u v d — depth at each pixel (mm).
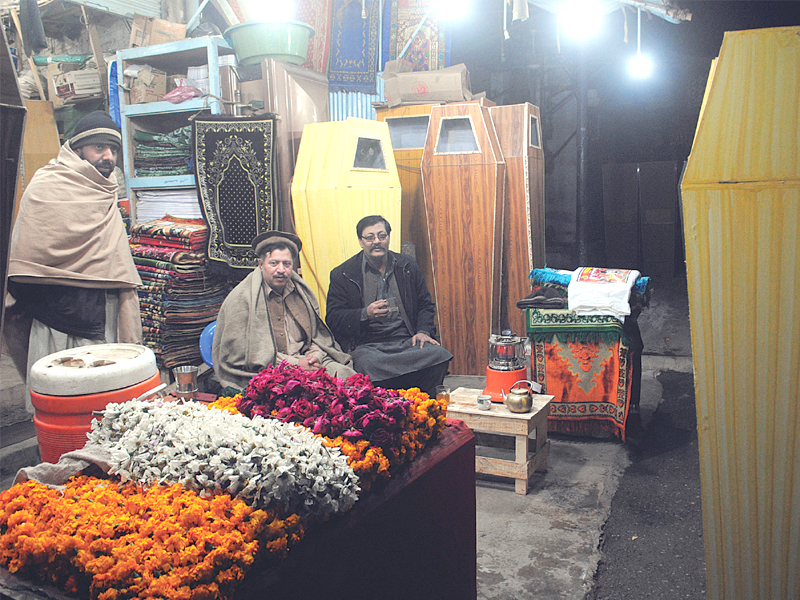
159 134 4984
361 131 4633
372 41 6906
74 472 1447
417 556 1693
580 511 3102
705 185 1294
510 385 3537
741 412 1348
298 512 1314
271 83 4793
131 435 1489
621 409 3879
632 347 3914
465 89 5680
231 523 1187
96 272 3447
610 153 10281
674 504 3174
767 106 1243
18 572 1193
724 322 1329
